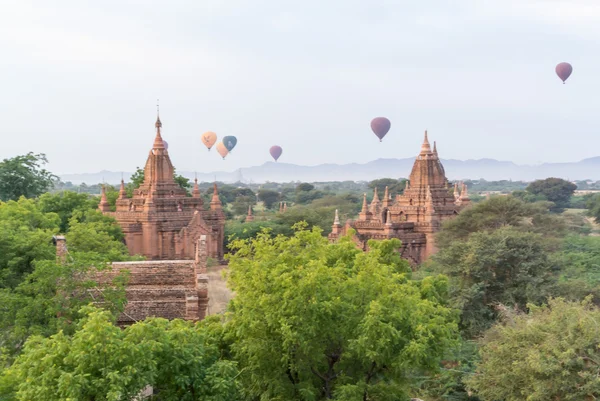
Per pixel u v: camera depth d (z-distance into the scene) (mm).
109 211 108312
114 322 37781
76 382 25875
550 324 39531
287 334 32469
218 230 109750
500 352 40375
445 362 54219
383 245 51719
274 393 34344
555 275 64938
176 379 29297
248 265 36656
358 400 32875
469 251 62625
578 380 36250
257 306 34312
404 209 93438
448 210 91625
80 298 40500
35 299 39688
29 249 49719
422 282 47656
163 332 29625
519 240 62906
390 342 33812
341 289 36031
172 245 101000
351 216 181250
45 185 109062
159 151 105188
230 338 35875
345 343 35281
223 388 29562
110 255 61812
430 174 94562
